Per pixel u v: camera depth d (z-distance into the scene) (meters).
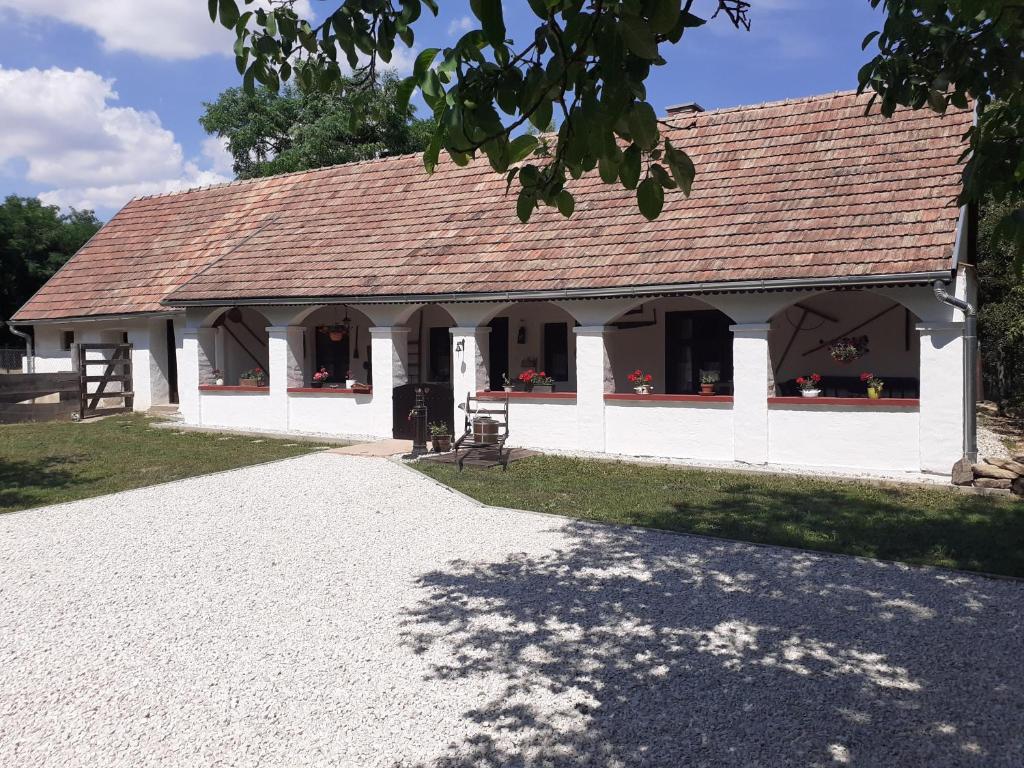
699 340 16.41
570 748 4.39
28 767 4.25
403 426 16.23
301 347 18.00
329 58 3.80
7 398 20.30
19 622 6.39
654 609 6.54
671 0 2.51
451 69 3.00
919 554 7.94
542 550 8.34
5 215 37.91
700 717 4.72
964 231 12.49
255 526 9.52
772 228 13.20
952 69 4.43
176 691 5.13
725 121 16.30
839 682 5.16
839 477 11.97
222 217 23.02
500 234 16.14
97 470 13.40
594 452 14.52
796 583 7.14
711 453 13.55
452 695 5.04
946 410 11.65
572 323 17.59
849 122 14.80
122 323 22.23
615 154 2.95
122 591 7.16
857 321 14.80
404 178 19.84
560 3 2.86
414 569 7.75
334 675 5.35
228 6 3.55
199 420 18.95
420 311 19.16
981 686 5.07
